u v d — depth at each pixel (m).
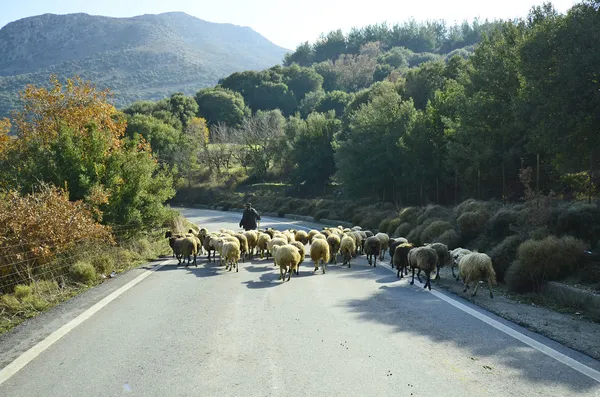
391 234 22.28
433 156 29.19
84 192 16.92
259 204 53.22
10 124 23.98
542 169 20.98
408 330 7.21
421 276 12.52
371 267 14.45
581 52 15.09
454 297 9.71
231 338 6.88
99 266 13.34
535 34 17.53
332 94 93.50
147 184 20.20
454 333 7.03
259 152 66.94
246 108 106.81
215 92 106.12
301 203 46.00
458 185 27.44
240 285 11.27
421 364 5.76
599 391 4.91
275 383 5.23
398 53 135.12
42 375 5.52
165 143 72.06
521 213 13.84
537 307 8.77
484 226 15.22
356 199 36.53
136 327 7.52
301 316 8.13
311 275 12.91
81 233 13.62
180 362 5.91
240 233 16.61
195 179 73.31
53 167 17.05
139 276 12.70
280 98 114.62
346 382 5.24
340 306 8.90
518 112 18.12
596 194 17.20
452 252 12.39
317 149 51.53
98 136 18.89
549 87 16.31
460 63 43.16
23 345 6.65
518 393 4.89
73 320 7.97
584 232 11.76
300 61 182.12
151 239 19.94
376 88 51.19
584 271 9.79
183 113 97.19
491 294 9.59
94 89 24.97
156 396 4.93
